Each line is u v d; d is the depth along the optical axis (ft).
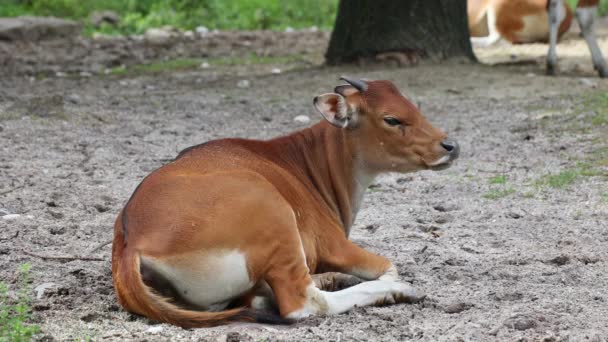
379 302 37.17
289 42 129.18
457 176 61.05
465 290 39.65
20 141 67.97
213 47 124.88
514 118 76.64
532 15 119.14
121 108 82.02
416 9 99.14
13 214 50.57
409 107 39.19
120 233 35.29
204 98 87.71
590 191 55.98
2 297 37.55
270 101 86.17
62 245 46.16
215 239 33.76
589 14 94.58
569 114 76.18
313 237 37.78
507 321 34.99
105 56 115.75
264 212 34.45
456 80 92.22
